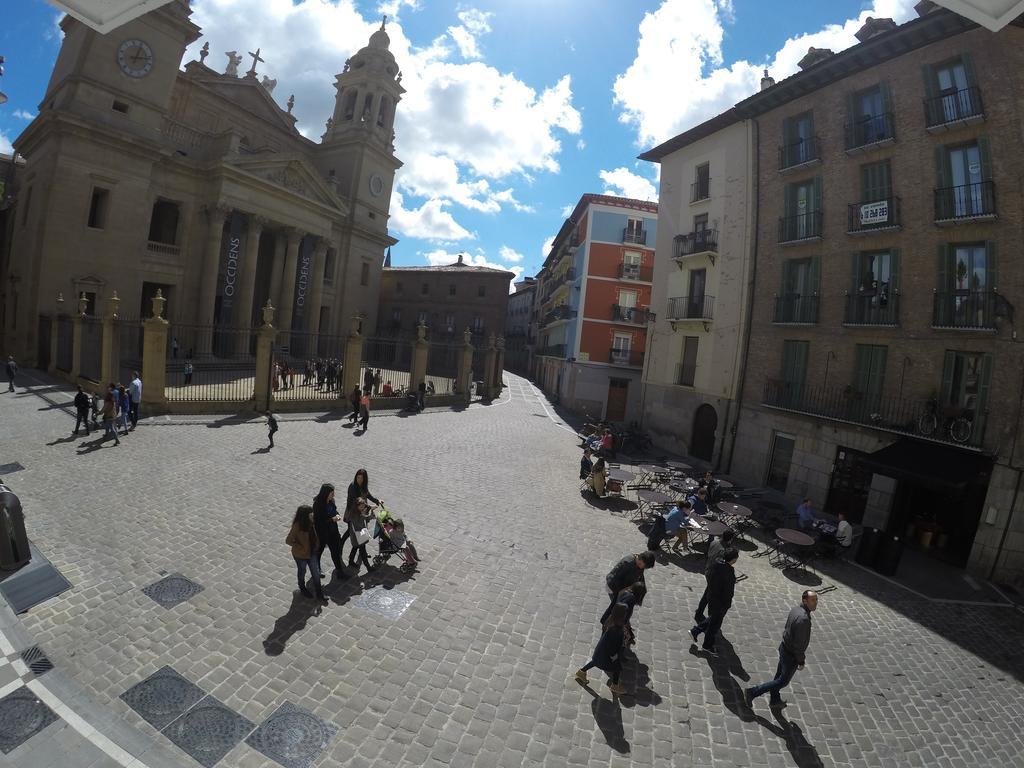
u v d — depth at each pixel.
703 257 24.06
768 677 7.79
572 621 8.54
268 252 46.91
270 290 42.03
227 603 7.75
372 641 7.36
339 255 51.28
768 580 11.46
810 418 18.33
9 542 7.73
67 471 12.15
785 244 19.78
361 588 8.65
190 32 34.25
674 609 9.47
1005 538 13.17
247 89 46.78
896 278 16.38
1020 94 13.95
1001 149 14.16
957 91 15.08
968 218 14.51
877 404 16.48
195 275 36.66
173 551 9.01
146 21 32.44
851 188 17.86
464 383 33.50
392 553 9.39
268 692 6.19
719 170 23.70
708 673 7.70
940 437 14.48
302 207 42.12
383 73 52.81
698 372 24.20
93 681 6.01
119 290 32.19
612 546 12.00
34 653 6.30
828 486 17.56
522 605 8.83
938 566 13.72
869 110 17.77
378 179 54.06
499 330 65.25
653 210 38.84
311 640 7.20
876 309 16.72
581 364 38.19
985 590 12.57
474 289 66.38
